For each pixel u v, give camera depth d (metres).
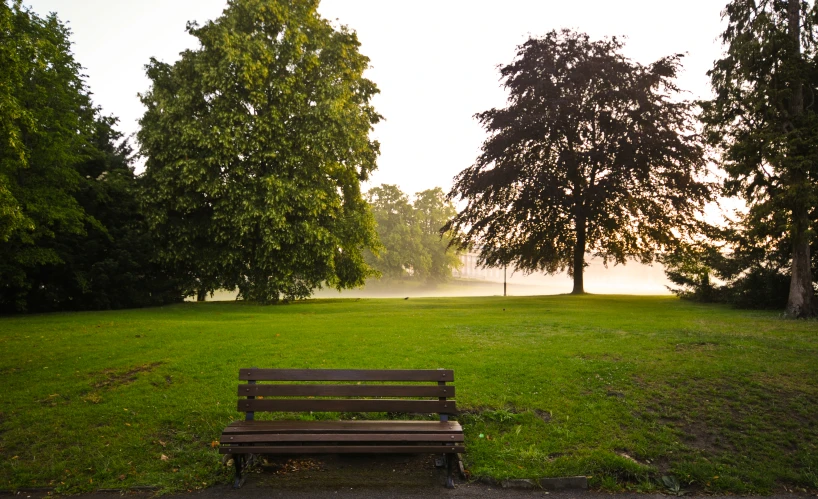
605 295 32.97
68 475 5.71
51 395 7.84
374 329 14.12
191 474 5.75
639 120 29.28
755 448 6.53
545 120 29.48
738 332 13.73
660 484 5.74
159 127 25.22
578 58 31.12
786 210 18.23
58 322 16.30
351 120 26.97
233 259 24.95
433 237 88.50
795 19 19.56
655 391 7.98
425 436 5.50
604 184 29.00
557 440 6.52
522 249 32.97
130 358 9.96
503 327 14.43
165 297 26.86
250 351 10.59
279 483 5.61
